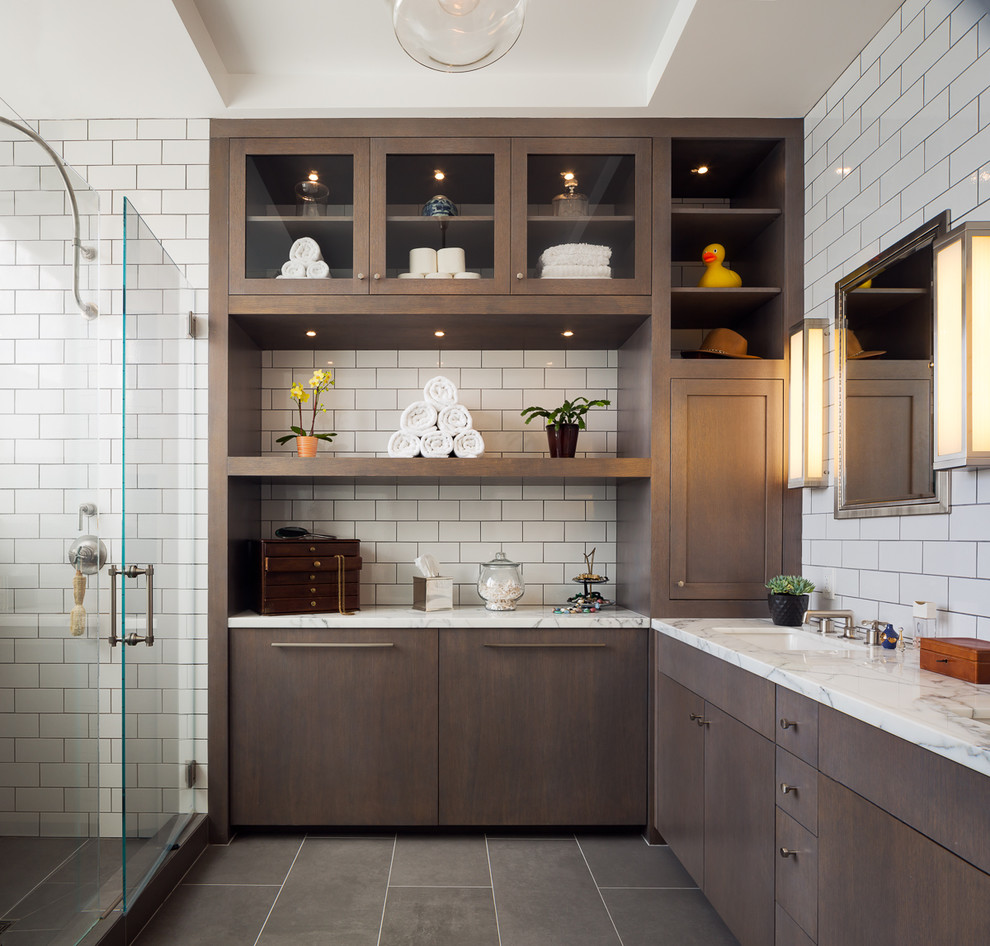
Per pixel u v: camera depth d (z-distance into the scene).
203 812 3.09
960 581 2.11
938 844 1.29
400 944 2.35
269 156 3.22
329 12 2.73
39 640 1.98
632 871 2.86
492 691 3.13
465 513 3.72
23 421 1.96
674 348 3.79
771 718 2.00
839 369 2.81
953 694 1.61
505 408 3.73
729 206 3.78
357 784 3.11
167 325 2.74
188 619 3.04
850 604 2.74
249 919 2.49
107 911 2.28
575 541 3.74
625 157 3.23
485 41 1.82
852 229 2.77
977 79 2.08
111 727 2.65
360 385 3.71
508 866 2.89
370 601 3.68
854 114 2.77
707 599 3.14
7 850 1.88
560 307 3.17
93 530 2.16
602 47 2.95
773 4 2.46
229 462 3.15
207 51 2.85
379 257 3.19
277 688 3.12
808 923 1.77
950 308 2.01
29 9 2.50
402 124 3.21
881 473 2.49
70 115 3.19
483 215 3.21
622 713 3.15
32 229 1.99
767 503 3.17
